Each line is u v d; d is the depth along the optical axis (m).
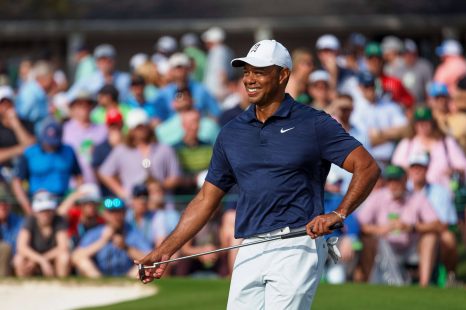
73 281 30.03
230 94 45.41
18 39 64.94
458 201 32.97
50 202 32.00
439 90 37.91
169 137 37.31
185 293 27.48
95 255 31.86
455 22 63.78
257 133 16.55
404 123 38.00
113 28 64.00
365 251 31.34
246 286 16.45
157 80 46.16
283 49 16.55
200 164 36.34
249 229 16.55
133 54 65.75
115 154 35.28
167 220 33.00
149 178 34.91
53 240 32.09
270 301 16.28
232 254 31.58
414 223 31.50
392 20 63.72
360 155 16.14
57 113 43.84
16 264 31.98
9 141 38.25
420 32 64.88
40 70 44.16
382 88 41.12
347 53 44.44
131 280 29.70
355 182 16.03
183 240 17.19
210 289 27.95
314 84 36.81
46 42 65.06
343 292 26.64
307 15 64.06
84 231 32.25
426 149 34.06
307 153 16.30
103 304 26.55
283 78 16.58
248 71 16.48
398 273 31.33
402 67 48.72
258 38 64.25
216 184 17.17
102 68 45.88
